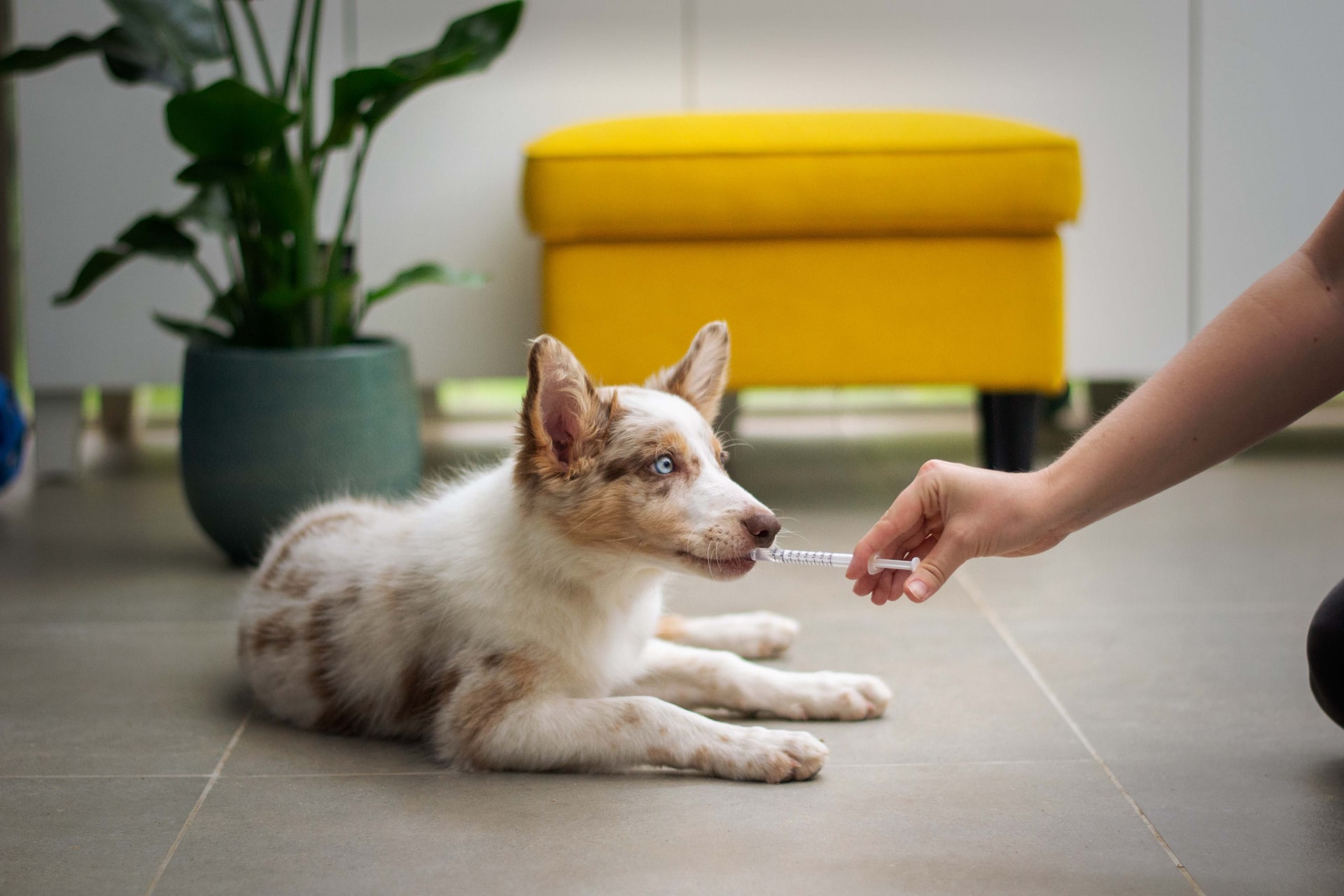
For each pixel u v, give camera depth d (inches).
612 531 68.7
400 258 148.4
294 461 108.7
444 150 147.1
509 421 182.1
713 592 103.5
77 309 147.2
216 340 115.6
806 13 149.3
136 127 145.0
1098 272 149.6
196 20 112.3
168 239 112.2
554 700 69.3
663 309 125.0
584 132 126.5
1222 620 94.3
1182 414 54.6
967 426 177.9
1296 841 59.7
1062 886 55.5
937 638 91.5
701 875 56.5
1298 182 148.0
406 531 79.8
